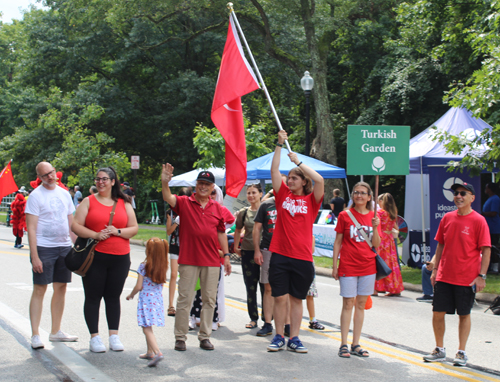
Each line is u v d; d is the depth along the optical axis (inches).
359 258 226.1
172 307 304.5
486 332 278.1
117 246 222.1
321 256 589.3
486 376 202.4
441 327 220.8
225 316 310.0
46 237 229.3
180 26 1140.5
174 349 233.3
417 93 876.0
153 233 872.3
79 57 1188.5
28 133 1205.1
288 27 1045.2
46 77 1261.1
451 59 762.2
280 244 229.1
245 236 278.8
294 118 1216.8
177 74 1162.0
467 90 391.2
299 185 230.1
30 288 377.7
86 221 220.2
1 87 1916.8
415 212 540.7
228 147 258.2
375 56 1043.9
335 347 242.4
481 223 214.4
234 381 190.2
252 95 1139.3
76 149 964.0
